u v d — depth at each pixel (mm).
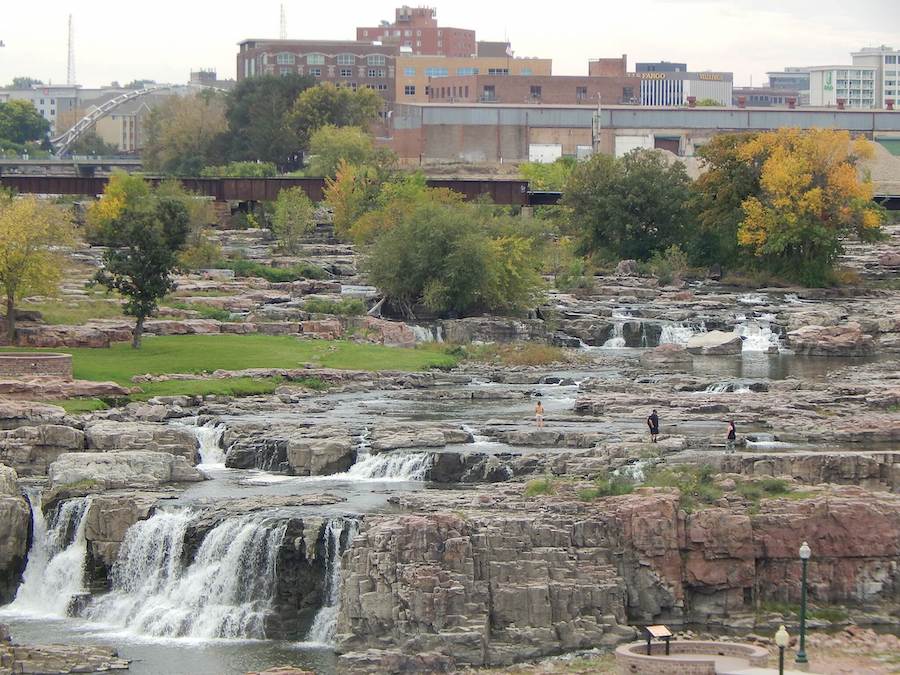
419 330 177125
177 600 100000
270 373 148500
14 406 124250
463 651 87688
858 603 94938
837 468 106188
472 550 90688
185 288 191750
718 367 166625
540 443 119438
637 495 96250
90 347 155625
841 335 178375
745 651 83688
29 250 153625
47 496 108438
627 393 143125
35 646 92375
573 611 90625
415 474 114188
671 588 93375
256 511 101562
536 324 183000
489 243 186750
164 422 129625
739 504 96500
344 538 97500
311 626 96125
